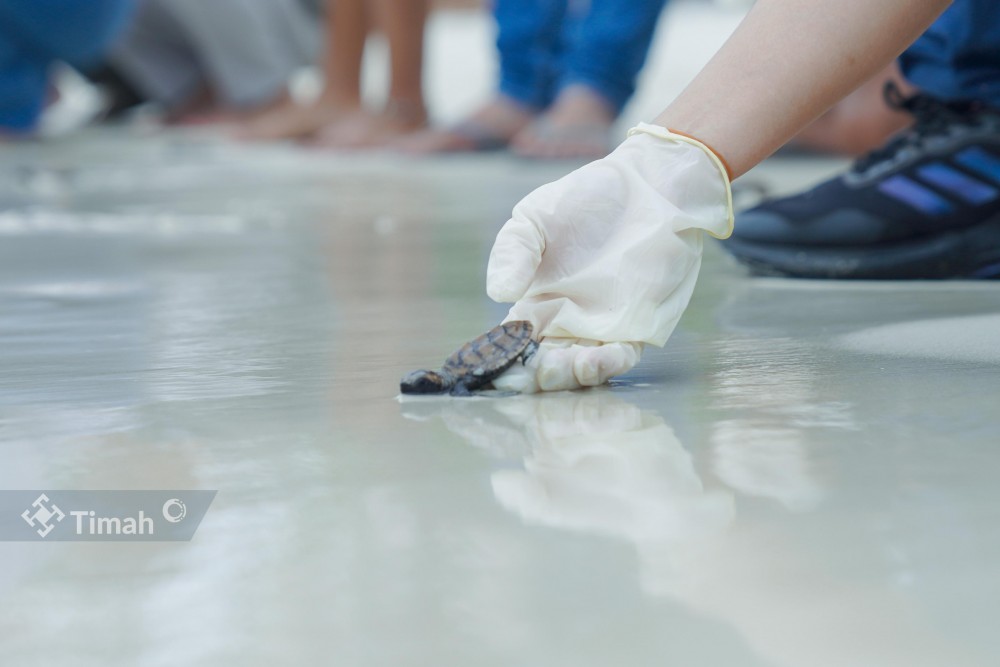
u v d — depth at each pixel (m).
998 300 1.36
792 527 0.84
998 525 0.84
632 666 0.72
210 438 0.97
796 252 1.51
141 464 0.93
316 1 5.99
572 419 0.99
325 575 0.81
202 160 4.27
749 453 0.92
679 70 7.17
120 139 5.47
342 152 4.68
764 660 0.72
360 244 1.94
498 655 0.74
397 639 0.76
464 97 7.35
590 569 0.81
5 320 1.34
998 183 1.47
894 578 0.80
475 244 1.90
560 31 4.53
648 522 0.84
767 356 1.14
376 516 0.86
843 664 0.72
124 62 6.16
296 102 6.05
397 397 1.05
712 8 8.60
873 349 1.15
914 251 1.48
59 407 1.04
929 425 0.96
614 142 4.30
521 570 0.81
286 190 3.07
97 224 2.30
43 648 0.77
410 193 2.95
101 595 0.80
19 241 2.03
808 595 0.79
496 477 0.90
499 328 1.06
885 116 3.79
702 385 1.06
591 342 1.07
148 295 1.47
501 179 3.38
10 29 4.90
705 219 1.08
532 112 4.59
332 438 0.96
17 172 3.66
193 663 0.74
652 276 1.07
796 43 1.08
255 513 0.86
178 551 0.83
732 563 0.81
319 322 1.31
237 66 5.86
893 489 0.88
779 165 3.74
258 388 1.08
